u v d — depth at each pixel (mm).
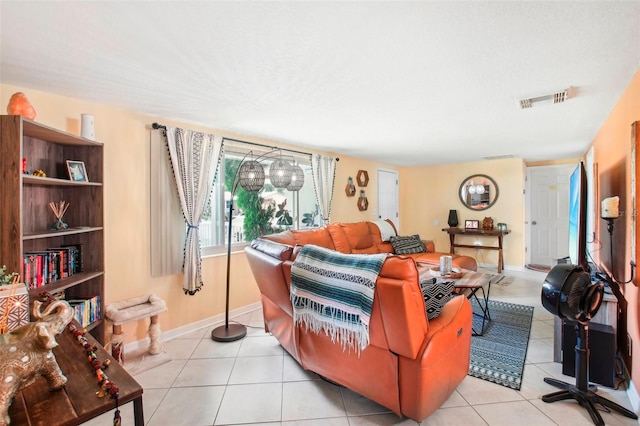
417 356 1602
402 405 1679
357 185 5730
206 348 2754
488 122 3207
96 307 2336
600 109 2736
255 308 3801
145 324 2836
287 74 2023
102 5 1317
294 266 2020
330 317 1803
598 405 1912
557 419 1797
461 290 3535
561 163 5949
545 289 1962
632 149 1751
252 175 3113
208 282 3332
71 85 2180
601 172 3209
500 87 2266
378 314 1589
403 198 7164
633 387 1935
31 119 1805
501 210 6027
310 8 1348
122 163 2713
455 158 5797
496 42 1646
